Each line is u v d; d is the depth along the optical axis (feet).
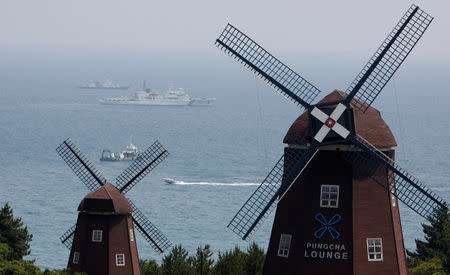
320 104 626.64
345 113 617.62
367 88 630.33
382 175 624.18
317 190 626.64
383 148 628.69
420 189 624.18
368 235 616.80
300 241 626.64
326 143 621.72
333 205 621.72
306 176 632.79
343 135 615.98
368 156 619.67
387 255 619.26
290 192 639.76
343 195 619.67
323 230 620.90
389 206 625.41
